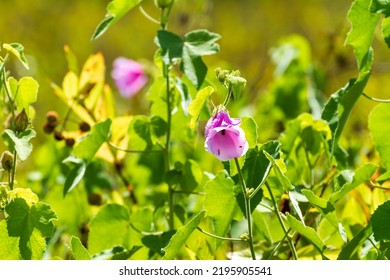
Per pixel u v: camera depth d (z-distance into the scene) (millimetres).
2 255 1917
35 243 1914
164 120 2170
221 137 1867
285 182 1901
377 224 1924
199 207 2215
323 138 2137
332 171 2184
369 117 2062
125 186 2367
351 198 2176
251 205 1951
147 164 2371
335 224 1952
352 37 2016
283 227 1953
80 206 2361
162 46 2053
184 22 2947
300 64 2705
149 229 2154
